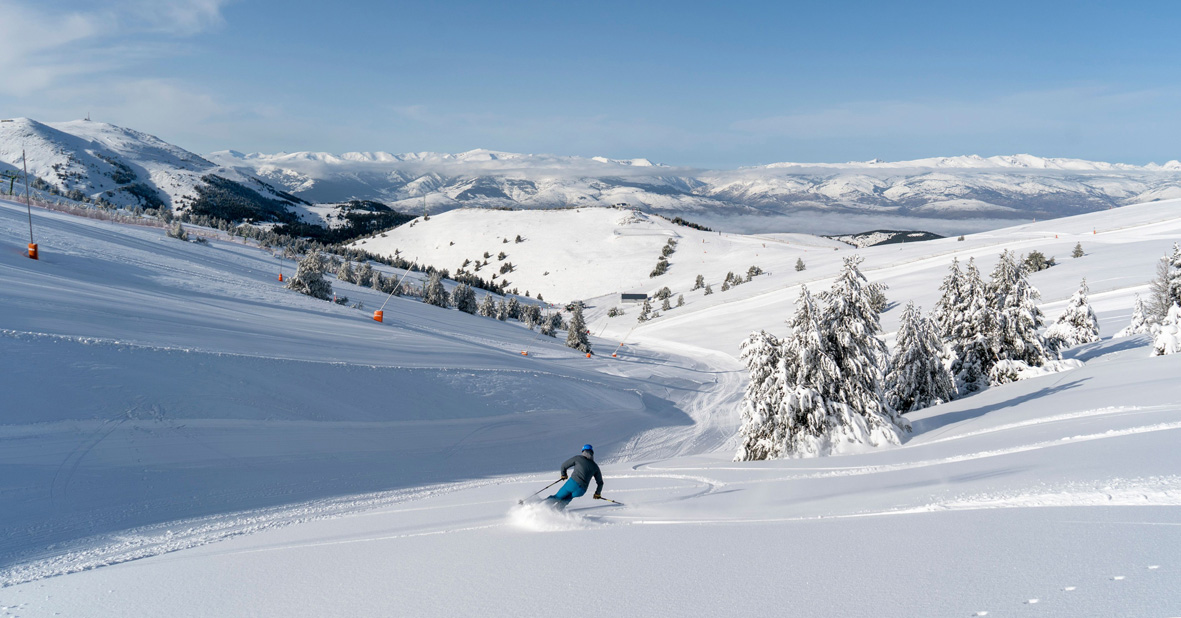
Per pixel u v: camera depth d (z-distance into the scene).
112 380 14.10
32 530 8.11
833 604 3.09
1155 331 19.61
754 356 15.06
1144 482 4.86
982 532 4.12
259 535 7.73
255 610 4.10
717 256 176.75
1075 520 4.12
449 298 82.12
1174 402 8.98
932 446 10.90
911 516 4.97
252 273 52.47
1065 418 9.97
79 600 4.86
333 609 3.94
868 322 14.41
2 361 13.08
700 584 3.68
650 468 13.48
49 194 104.19
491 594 3.91
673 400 35.81
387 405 19.25
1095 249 88.81
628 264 183.75
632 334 97.94
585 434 22.55
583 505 8.08
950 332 21.42
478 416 21.25
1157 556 3.18
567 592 3.79
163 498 10.08
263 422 15.01
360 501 10.75
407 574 4.64
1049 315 49.41
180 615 4.16
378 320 39.38
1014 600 2.84
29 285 22.28
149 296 27.59
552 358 43.47
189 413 14.02
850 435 13.48
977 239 125.44
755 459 14.48
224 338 21.44
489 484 12.84
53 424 11.75
